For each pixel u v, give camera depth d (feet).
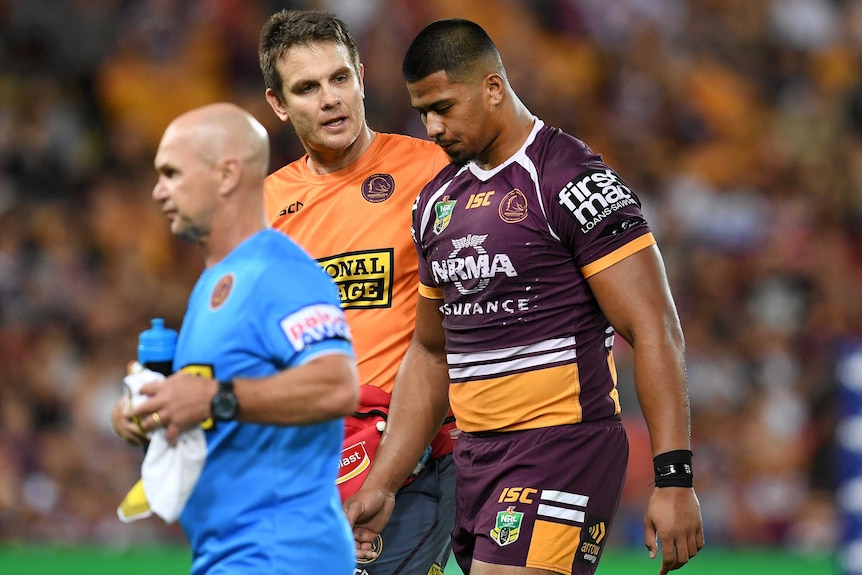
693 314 158.51
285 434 41.14
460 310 52.49
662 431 48.42
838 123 198.49
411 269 58.95
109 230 151.53
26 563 98.37
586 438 50.85
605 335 51.96
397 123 166.81
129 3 174.50
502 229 50.78
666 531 47.60
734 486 138.51
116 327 139.74
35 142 156.46
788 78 204.54
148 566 96.89
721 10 208.74
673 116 191.93
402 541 59.72
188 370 41.37
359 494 54.60
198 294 42.60
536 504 50.29
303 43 57.62
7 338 131.75
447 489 60.64
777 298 164.25
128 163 160.97
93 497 124.06
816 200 184.85
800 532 135.03
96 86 167.43
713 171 185.88
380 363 58.80
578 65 189.06
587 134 181.16
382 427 58.08
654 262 49.80
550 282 50.60
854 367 92.12
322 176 60.80
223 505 41.14
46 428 127.85
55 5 169.17
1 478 120.16
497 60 51.16
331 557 41.81
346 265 59.16
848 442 91.71
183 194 41.45
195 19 174.29
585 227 49.52
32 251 143.95
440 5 181.37
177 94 169.37
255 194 42.52
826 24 213.87
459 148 51.13
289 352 40.01
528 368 51.06
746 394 149.28
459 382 53.21
